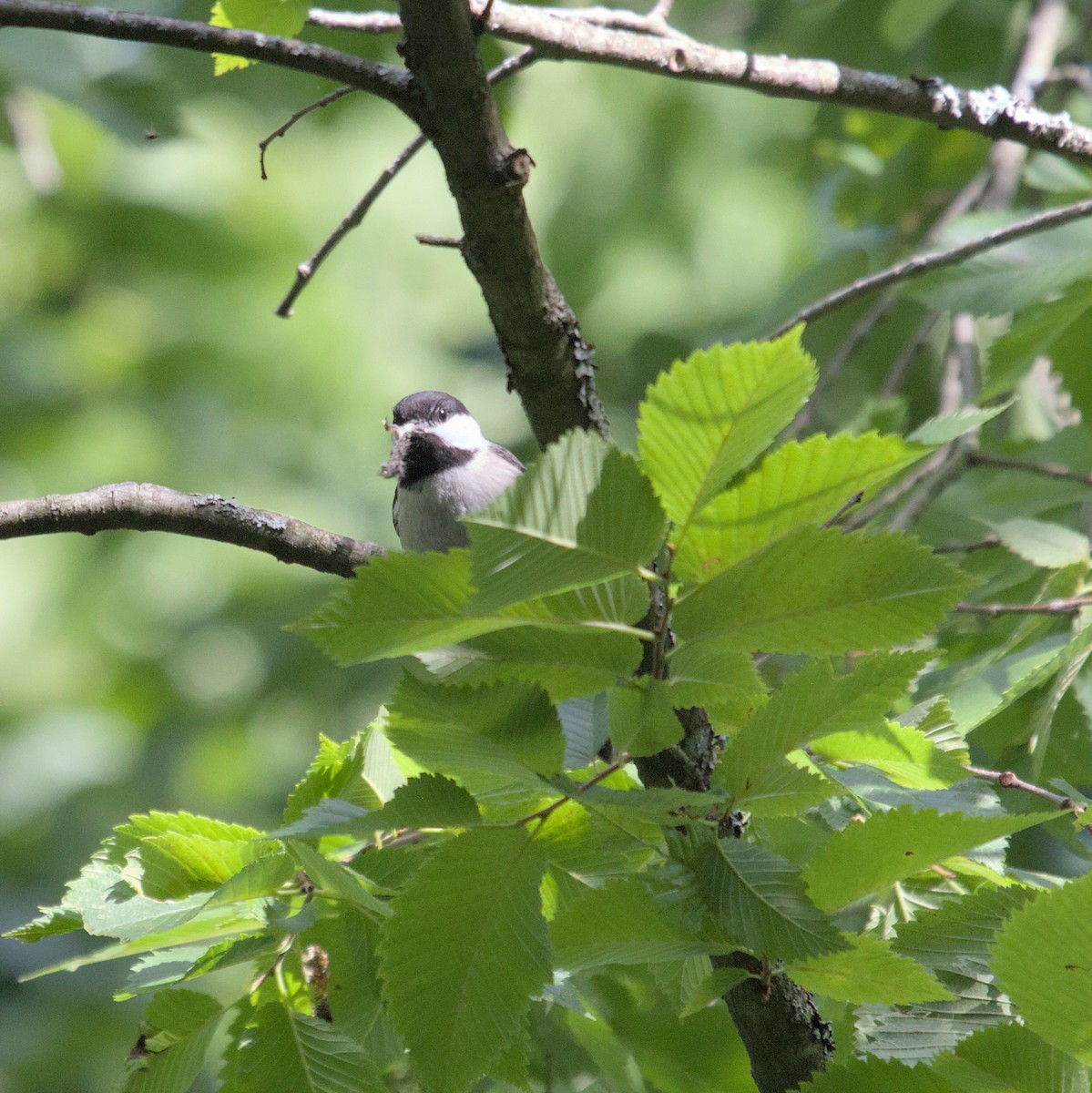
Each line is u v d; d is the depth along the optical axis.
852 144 9.79
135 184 12.94
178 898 3.36
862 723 2.86
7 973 10.96
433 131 3.84
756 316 10.71
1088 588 5.80
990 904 3.36
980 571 7.00
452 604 2.69
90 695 12.74
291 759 12.34
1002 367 5.96
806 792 2.96
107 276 13.49
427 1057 2.68
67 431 13.18
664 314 12.39
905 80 5.71
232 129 13.16
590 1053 4.39
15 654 12.70
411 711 2.84
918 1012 3.30
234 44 4.17
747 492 2.66
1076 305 5.84
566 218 12.17
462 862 2.77
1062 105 9.06
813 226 12.09
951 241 6.22
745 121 12.12
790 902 2.81
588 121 12.12
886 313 8.79
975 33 9.98
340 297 13.52
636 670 2.92
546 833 3.22
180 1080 3.22
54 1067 10.55
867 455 2.60
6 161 12.98
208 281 13.45
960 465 7.63
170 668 12.62
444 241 4.03
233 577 12.82
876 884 2.97
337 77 4.07
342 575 5.11
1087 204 5.59
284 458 13.24
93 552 13.03
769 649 2.84
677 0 11.45
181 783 12.51
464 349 14.19
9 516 4.91
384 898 3.32
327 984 3.45
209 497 5.11
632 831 3.18
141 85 9.23
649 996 4.79
